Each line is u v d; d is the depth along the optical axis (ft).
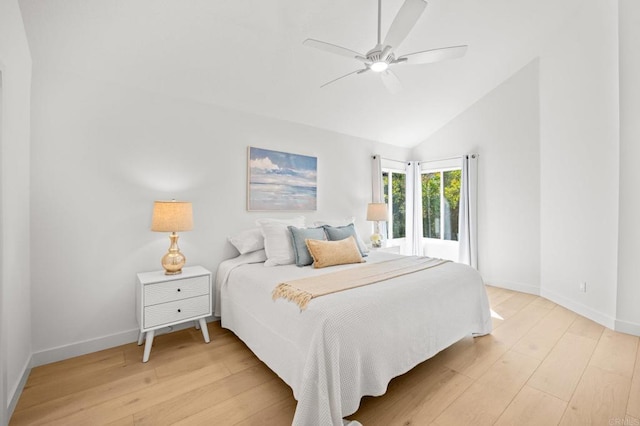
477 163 14.16
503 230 13.42
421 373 6.63
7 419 5.13
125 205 8.17
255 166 10.75
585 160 9.95
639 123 8.13
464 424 5.04
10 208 5.65
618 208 8.58
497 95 13.52
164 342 8.29
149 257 8.57
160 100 8.76
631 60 8.09
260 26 7.73
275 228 9.50
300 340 5.32
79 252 7.52
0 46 5.07
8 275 5.51
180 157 9.12
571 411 5.32
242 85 9.47
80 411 5.44
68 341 7.39
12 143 5.72
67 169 7.33
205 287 8.18
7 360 5.29
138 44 7.33
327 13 7.77
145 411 5.44
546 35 10.90
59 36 6.62
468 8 8.92
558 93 11.03
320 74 9.91
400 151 16.83
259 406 5.57
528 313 10.30
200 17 7.16
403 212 17.33
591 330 8.85
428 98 13.05
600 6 9.18
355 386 4.98
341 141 13.87
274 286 6.73
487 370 6.72
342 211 13.92
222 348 7.93
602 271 9.34
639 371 6.57
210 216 9.73
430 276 7.45
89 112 7.63
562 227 11.02
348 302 5.53
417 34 9.36
